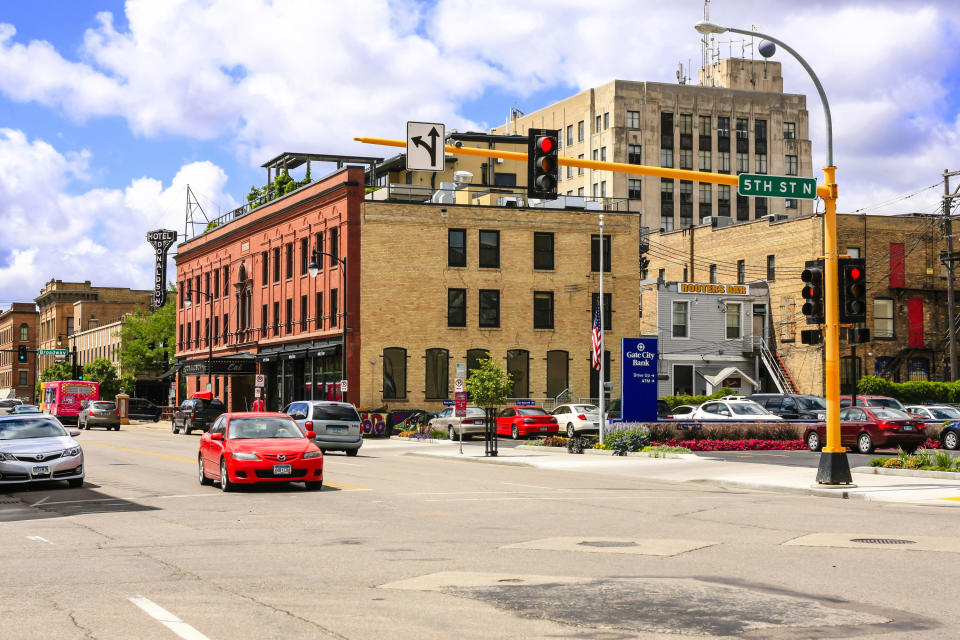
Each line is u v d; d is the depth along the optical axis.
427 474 27.50
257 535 14.46
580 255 60.19
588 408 47.09
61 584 10.40
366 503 19.31
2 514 18.02
